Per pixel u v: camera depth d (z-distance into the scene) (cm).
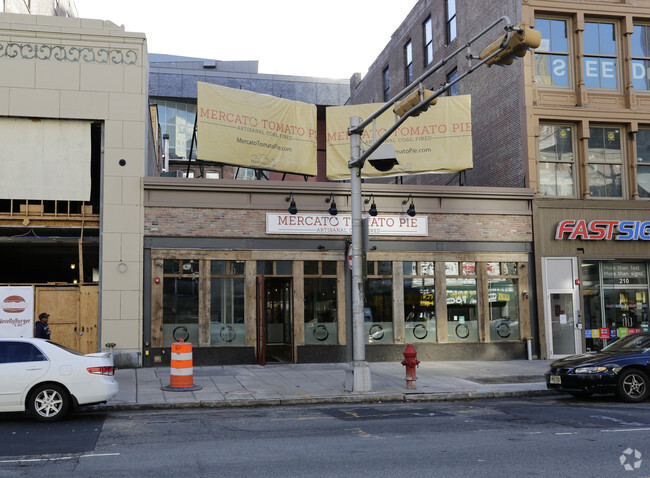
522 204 2030
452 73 2542
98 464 738
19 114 1719
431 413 1138
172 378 1384
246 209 1842
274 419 1077
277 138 1934
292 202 1822
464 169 1991
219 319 1816
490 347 1964
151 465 731
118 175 1758
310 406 1252
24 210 1742
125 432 952
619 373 1249
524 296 2002
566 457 763
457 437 897
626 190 2127
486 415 1105
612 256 2069
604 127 2145
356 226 1411
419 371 1708
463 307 1975
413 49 2878
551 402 1284
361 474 686
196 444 856
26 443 869
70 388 1050
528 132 2036
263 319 1809
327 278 1894
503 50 1032
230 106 1878
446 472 694
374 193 1930
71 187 1750
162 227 1775
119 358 1702
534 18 2108
